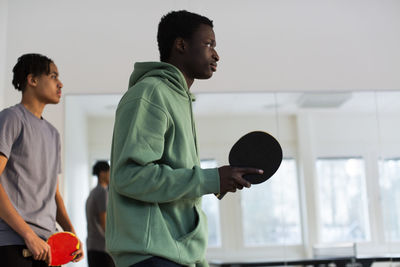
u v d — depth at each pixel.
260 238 4.95
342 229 5.02
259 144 1.60
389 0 5.55
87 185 4.94
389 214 5.08
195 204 1.69
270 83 5.32
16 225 2.18
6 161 2.29
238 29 5.38
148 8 5.36
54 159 2.55
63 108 5.12
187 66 1.84
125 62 5.27
